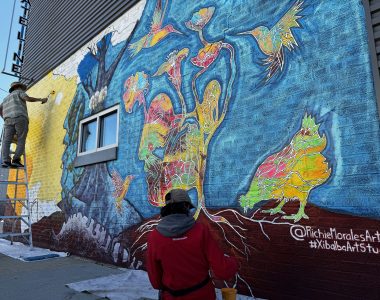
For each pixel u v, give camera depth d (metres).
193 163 4.91
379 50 3.24
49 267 6.03
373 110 3.21
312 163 3.58
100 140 7.18
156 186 5.47
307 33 3.86
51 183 8.59
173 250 2.47
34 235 8.97
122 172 6.25
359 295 3.07
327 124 3.52
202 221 4.62
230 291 2.81
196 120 4.97
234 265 2.54
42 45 10.66
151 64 6.05
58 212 8.08
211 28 5.03
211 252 2.47
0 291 4.54
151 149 5.69
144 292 4.24
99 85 7.45
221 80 4.72
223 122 4.59
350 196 3.25
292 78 3.91
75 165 7.66
